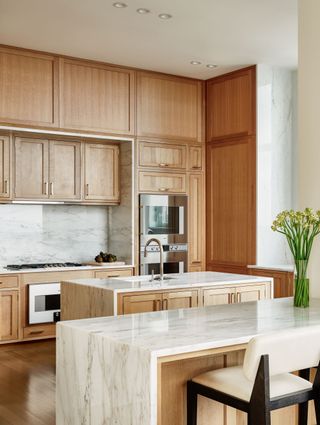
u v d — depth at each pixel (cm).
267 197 646
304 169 362
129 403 219
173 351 214
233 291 447
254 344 214
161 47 576
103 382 235
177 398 258
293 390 236
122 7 466
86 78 614
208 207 702
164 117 671
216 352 230
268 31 528
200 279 456
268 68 648
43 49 580
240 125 660
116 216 671
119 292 380
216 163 692
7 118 563
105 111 625
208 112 704
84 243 671
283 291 589
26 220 629
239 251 659
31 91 578
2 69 562
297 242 323
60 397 266
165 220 666
